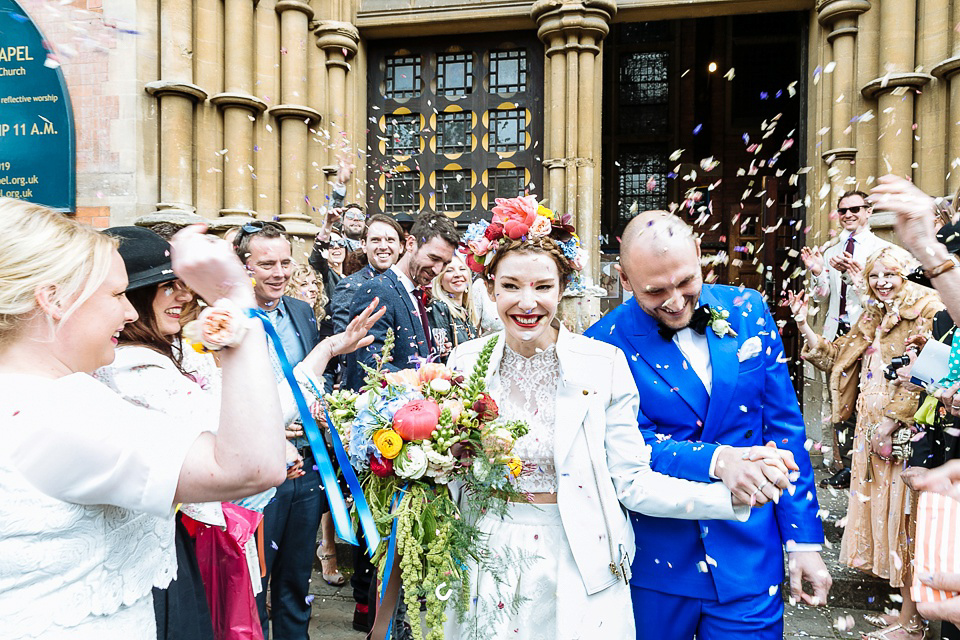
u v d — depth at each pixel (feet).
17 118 17.20
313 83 19.86
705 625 5.44
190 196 17.48
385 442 4.39
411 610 4.39
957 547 4.65
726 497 4.75
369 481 4.86
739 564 5.35
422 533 4.51
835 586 10.76
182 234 3.03
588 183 19.01
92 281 3.20
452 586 4.68
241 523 5.75
